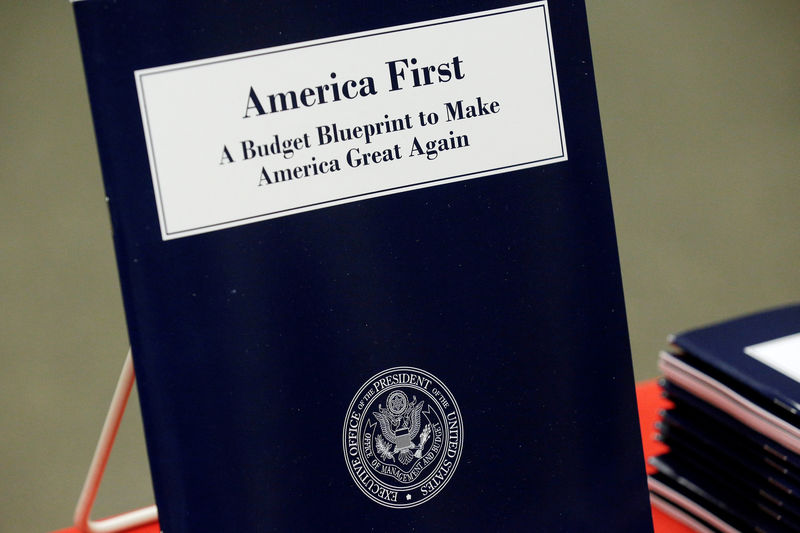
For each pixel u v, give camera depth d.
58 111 3.87
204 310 1.08
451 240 1.15
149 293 1.06
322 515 1.12
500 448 1.18
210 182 1.07
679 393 1.38
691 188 3.84
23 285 3.47
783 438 1.21
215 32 1.07
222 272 1.08
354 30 1.11
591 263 1.21
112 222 1.05
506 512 1.19
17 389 3.20
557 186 1.19
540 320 1.19
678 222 3.73
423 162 1.14
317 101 1.10
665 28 4.37
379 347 1.13
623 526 1.23
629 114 4.09
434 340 1.15
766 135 4.01
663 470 1.41
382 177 1.13
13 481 2.95
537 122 1.18
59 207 3.66
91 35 1.03
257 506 1.10
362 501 1.13
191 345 1.07
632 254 3.63
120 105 1.04
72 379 3.22
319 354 1.11
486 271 1.17
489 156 1.16
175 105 1.06
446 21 1.14
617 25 4.38
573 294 1.20
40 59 3.99
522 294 1.18
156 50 1.05
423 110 1.14
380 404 1.13
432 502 1.16
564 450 1.21
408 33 1.13
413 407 1.15
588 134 1.20
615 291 1.22
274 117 1.09
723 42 4.32
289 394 1.10
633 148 3.98
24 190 3.70
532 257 1.18
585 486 1.21
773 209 3.76
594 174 1.20
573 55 1.19
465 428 1.17
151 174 1.05
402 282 1.14
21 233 3.60
